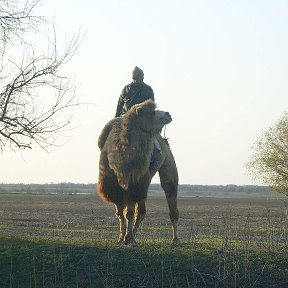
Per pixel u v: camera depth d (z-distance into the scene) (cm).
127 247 1570
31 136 1555
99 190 1667
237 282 1419
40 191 17112
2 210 5547
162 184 1861
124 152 1617
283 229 1988
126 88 1878
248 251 1571
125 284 1404
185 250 1560
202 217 4784
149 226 3241
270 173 6159
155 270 1447
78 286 1402
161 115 1666
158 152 1731
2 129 1547
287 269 1470
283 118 6156
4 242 1614
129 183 1620
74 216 4697
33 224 3550
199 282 1415
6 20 1630
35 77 1555
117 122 1677
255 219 4381
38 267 1466
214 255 1519
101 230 2914
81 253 1524
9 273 1442
